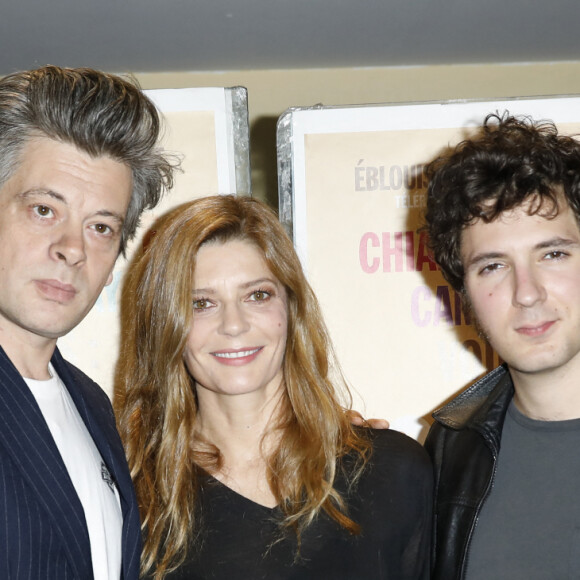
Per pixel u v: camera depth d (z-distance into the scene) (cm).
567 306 166
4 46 352
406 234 259
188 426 191
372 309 261
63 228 154
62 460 156
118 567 169
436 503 193
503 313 171
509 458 177
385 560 182
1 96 158
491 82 416
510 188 167
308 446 186
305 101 416
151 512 186
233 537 178
